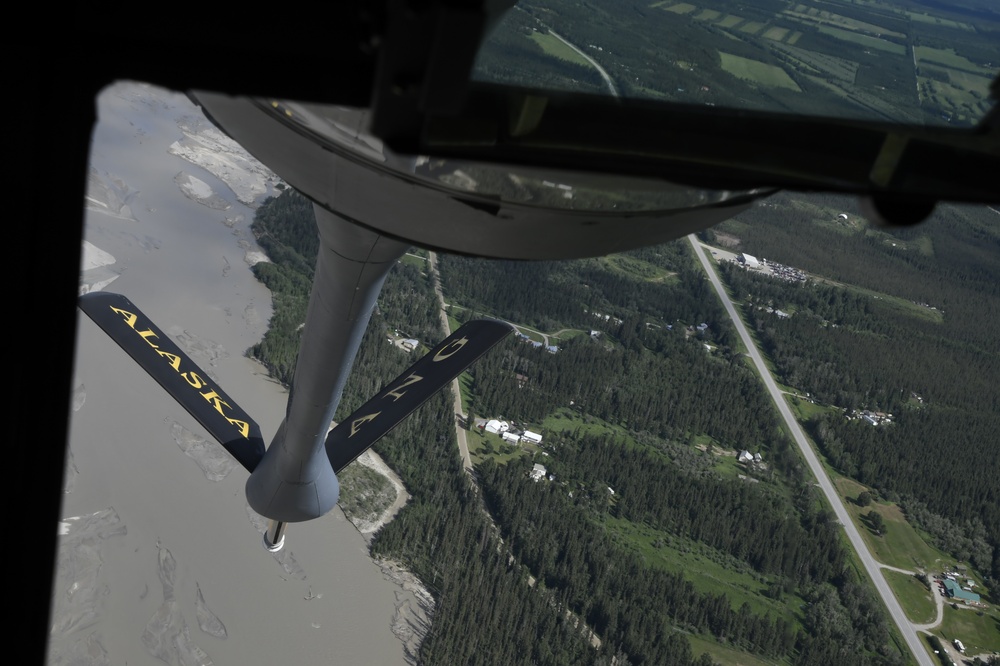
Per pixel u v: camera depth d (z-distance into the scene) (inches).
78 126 144.3
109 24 132.5
